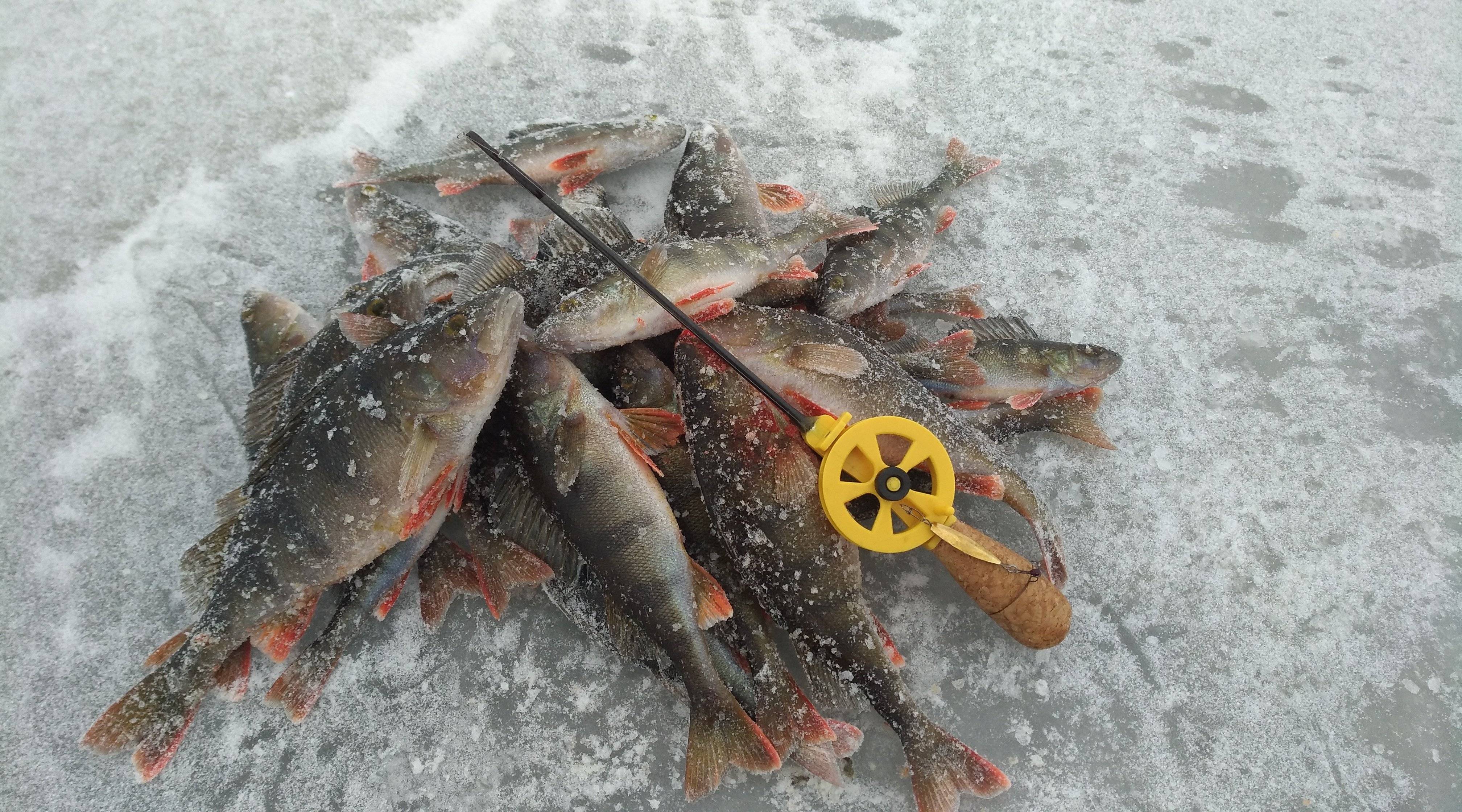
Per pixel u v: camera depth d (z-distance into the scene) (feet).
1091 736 1.69
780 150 2.17
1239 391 1.97
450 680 1.69
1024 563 1.60
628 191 2.08
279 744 1.65
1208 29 2.40
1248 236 2.14
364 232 1.95
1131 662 1.74
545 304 1.72
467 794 1.63
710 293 1.68
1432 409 1.98
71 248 2.01
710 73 2.26
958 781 1.57
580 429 1.59
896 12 2.37
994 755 1.67
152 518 1.80
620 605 1.59
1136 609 1.77
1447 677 1.75
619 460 1.59
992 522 1.82
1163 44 2.38
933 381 1.78
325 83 2.19
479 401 1.59
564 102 2.20
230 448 1.85
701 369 1.62
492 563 1.66
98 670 1.70
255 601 1.56
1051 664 1.73
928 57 2.31
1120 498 1.86
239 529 1.58
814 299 1.80
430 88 2.21
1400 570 1.83
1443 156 2.26
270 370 1.73
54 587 1.75
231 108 2.15
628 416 1.64
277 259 2.01
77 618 1.73
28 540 1.78
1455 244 2.16
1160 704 1.71
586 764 1.65
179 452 1.84
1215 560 1.82
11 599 1.74
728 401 1.61
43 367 1.90
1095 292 2.05
